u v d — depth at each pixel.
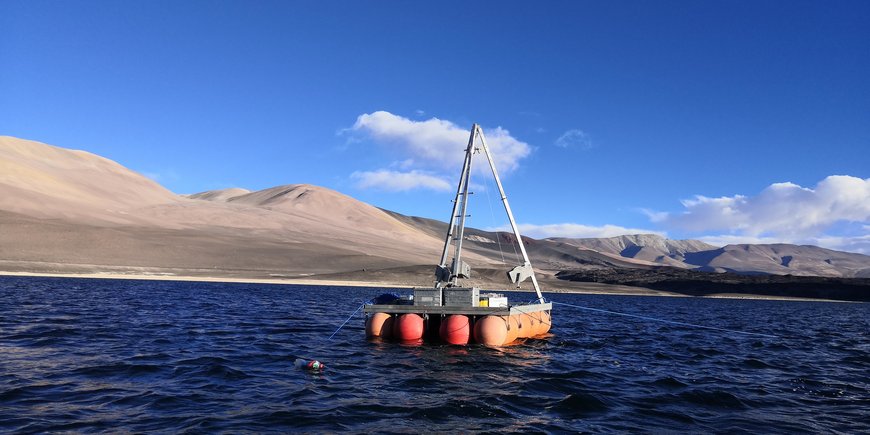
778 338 36.97
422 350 24.39
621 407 15.14
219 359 20.86
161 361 19.92
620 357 25.09
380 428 12.53
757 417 14.47
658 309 74.12
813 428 13.53
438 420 13.33
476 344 25.36
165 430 11.79
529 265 30.55
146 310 41.38
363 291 95.81
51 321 31.09
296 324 35.56
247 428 12.14
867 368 23.78
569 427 13.04
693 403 15.90
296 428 12.29
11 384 15.44
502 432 12.47
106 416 12.72
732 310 77.69
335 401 14.93
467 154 28.75
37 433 11.28
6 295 48.88
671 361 24.38
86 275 109.06
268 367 19.70
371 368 20.08
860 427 13.70
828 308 97.25
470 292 25.64
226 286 93.88
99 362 19.28
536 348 26.61
